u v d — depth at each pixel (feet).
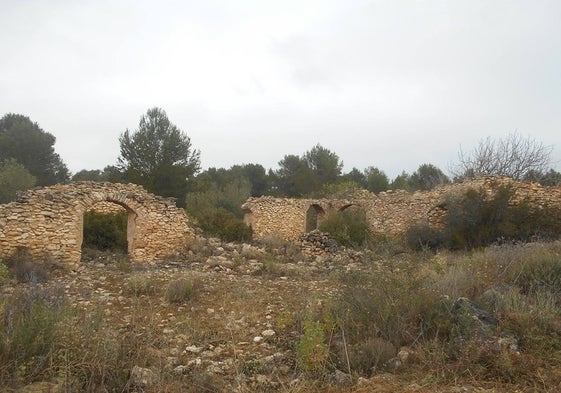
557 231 54.24
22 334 13.25
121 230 56.44
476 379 13.10
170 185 100.01
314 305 21.53
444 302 17.81
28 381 12.07
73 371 12.77
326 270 41.27
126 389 12.48
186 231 53.93
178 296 26.37
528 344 15.15
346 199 93.25
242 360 15.65
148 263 45.32
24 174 107.34
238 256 47.65
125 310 23.45
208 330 19.67
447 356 14.62
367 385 12.57
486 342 14.74
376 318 17.34
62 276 35.58
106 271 38.86
